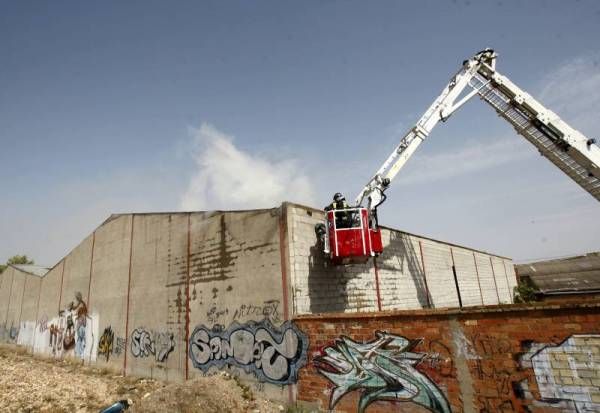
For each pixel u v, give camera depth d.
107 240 15.98
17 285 25.27
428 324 6.25
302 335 7.93
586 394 4.76
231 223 10.28
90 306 16.38
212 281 10.48
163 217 12.93
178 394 7.20
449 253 17.70
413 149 11.16
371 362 6.81
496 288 23.22
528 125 11.28
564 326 5.01
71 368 15.22
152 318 12.45
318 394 7.43
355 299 10.16
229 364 9.45
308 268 8.86
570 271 29.97
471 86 12.38
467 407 5.67
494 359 5.53
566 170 10.67
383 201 10.27
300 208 9.12
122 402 7.07
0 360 16.77
